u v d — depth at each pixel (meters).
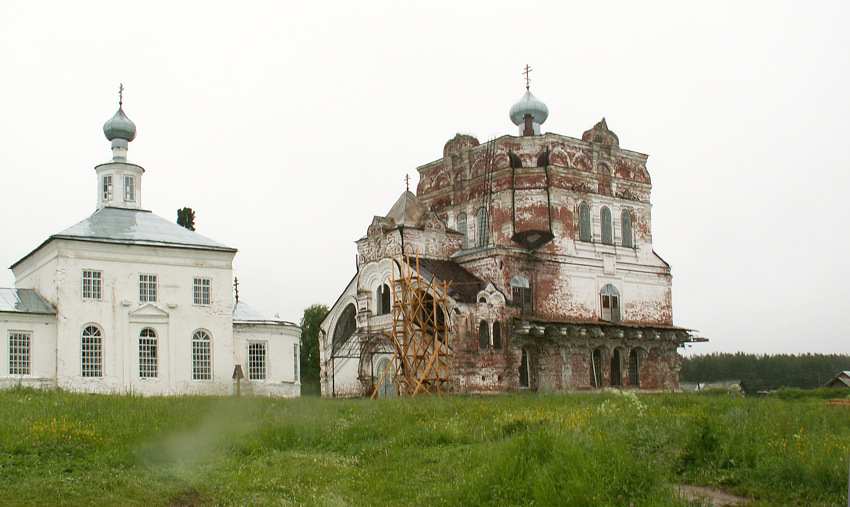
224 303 59.59
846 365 142.62
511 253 67.25
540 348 67.00
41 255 57.06
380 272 66.75
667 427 26.09
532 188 71.00
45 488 21.88
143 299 56.97
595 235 73.69
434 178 78.25
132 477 23.56
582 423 28.53
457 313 61.53
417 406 38.53
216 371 58.59
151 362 56.78
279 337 63.06
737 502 20.77
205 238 60.81
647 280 77.38
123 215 60.78
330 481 25.03
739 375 139.88
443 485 23.92
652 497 20.19
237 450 27.88
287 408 36.12
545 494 20.81
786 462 21.94
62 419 28.91
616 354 72.25
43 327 53.50
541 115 78.62
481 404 40.47
